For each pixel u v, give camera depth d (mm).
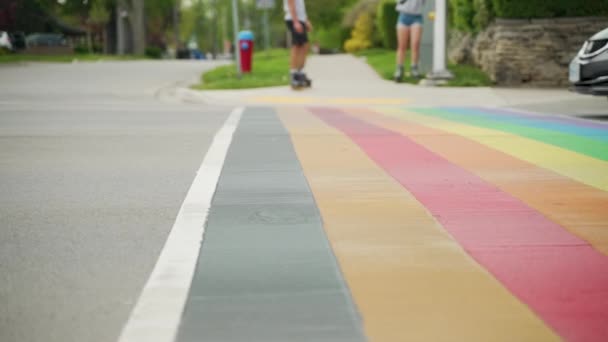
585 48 11969
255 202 5422
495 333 2904
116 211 5223
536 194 5672
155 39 111688
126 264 3939
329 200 5461
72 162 7477
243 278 3613
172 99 17953
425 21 22234
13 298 3402
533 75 19688
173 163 7367
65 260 4023
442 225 4668
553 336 2871
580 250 4094
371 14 38281
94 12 96812
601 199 5477
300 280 3572
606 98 16125
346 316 3090
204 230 4590
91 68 29375
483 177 6449
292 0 18438
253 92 18406
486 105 15477
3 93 18266
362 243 4242
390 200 5449
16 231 4676
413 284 3502
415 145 8641
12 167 7172
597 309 3164
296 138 9367
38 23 80938
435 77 20109
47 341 2902
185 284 3531
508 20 19734
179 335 2904
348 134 9805
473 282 3531
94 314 3193
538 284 3502
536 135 9672
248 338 2869
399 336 2877
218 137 9508
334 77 22656
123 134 9898
